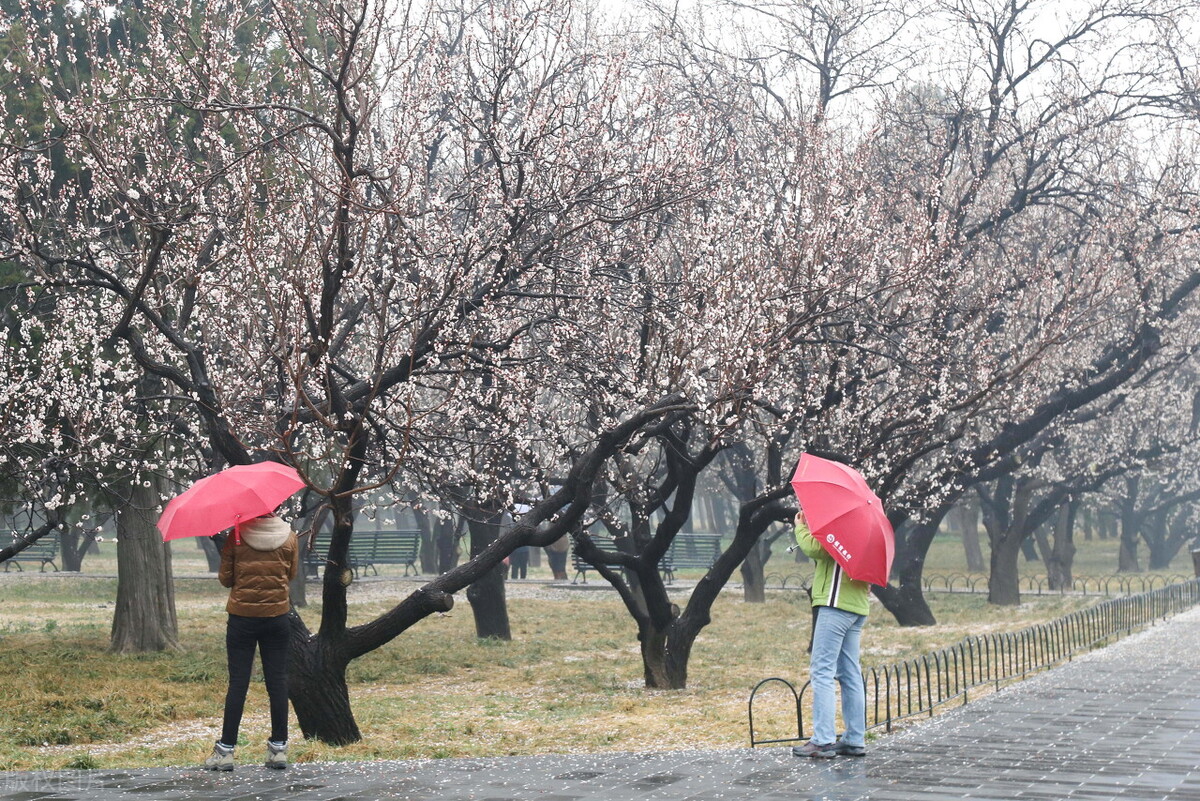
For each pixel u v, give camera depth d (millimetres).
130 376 14500
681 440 15734
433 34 13445
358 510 15367
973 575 44625
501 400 14211
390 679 17797
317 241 13289
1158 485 46906
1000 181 26109
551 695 15914
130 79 14266
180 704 14234
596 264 14688
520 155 12969
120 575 19516
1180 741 9234
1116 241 22078
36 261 12914
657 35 23125
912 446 18266
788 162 19141
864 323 17000
